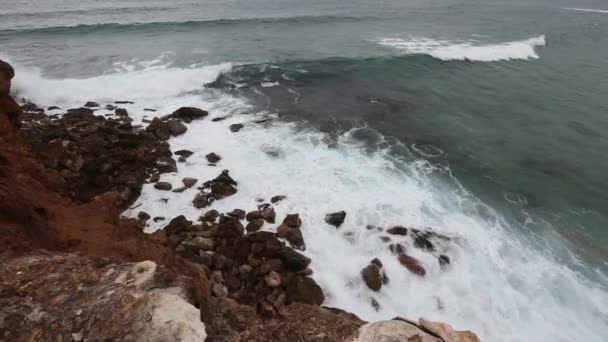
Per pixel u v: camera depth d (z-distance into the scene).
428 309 8.78
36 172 9.62
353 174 13.22
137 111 16.70
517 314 8.72
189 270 7.51
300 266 9.27
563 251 10.59
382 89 20.92
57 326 4.19
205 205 11.25
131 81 18.94
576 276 9.78
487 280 9.51
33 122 14.14
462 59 26.38
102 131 13.62
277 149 14.41
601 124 18.03
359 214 11.27
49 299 4.49
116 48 24.33
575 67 26.80
